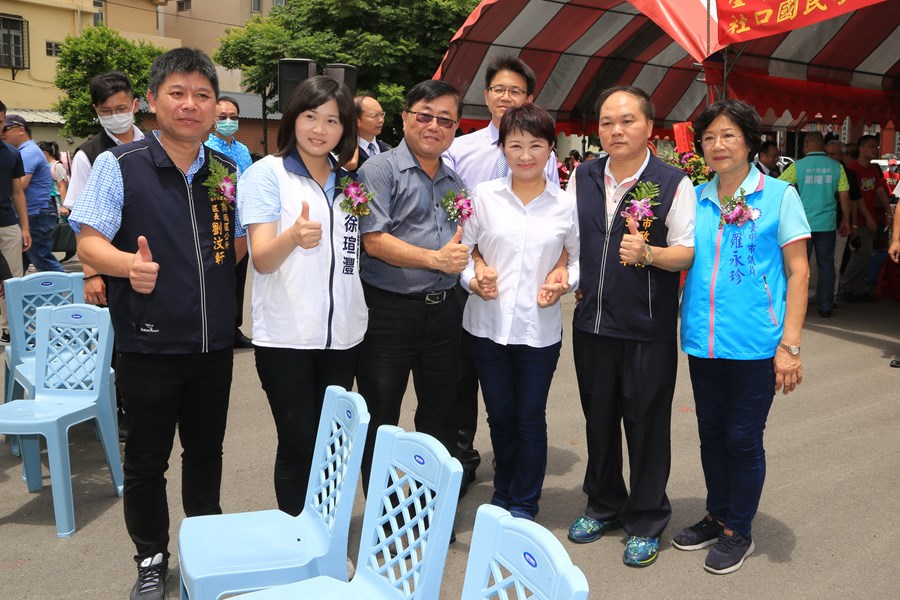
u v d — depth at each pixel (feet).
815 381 19.63
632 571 10.84
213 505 10.68
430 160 11.08
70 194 13.85
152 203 9.43
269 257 9.21
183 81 9.22
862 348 22.93
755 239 10.21
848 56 33.22
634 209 10.25
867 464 14.37
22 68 82.58
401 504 7.25
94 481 13.79
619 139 10.37
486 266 11.30
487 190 11.19
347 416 8.29
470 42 33.04
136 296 9.36
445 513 6.48
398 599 6.99
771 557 11.13
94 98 13.94
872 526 12.01
